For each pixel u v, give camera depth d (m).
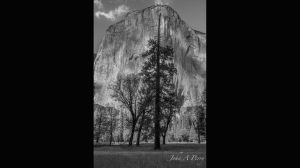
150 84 35.34
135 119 38.53
